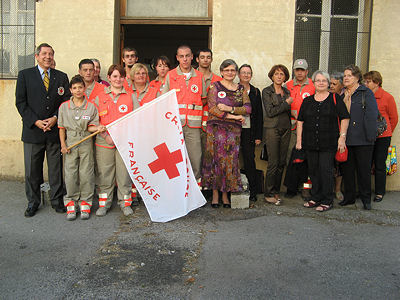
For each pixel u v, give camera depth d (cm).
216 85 427
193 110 431
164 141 407
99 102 420
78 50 530
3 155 551
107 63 529
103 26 527
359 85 440
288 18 520
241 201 446
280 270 300
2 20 552
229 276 289
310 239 362
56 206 429
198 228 384
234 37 521
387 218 426
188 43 1154
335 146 432
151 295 264
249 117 459
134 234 368
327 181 441
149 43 1172
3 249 333
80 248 336
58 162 423
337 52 549
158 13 560
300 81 482
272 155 463
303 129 449
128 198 428
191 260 314
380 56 525
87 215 408
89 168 407
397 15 520
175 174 409
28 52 554
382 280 286
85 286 274
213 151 432
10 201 466
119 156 420
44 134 406
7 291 266
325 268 304
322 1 542
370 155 446
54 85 412
